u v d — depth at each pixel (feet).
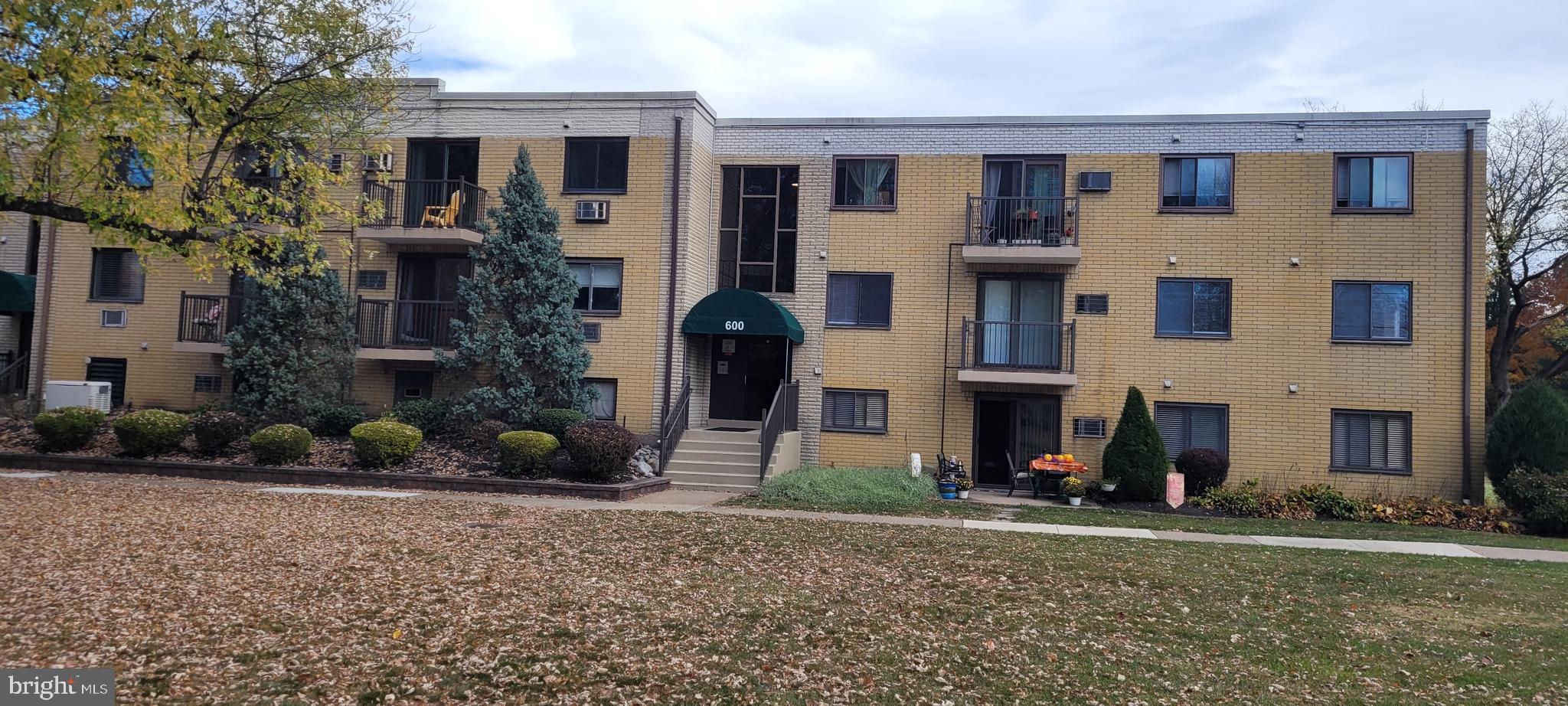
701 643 24.91
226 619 24.84
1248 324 62.18
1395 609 30.53
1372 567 37.11
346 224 67.10
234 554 31.60
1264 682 23.68
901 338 65.72
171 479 53.72
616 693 21.47
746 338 68.39
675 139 65.16
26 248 77.71
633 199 65.46
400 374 67.36
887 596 30.35
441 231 64.08
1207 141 63.21
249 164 57.93
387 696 20.72
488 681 21.76
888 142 66.80
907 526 45.03
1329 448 60.90
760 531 41.27
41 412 66.49
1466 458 59.26
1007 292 65.46
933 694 22.30
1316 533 47.88
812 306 66.74
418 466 55.67
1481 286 60.03
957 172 65.82
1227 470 60.54
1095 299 63.93
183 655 22.29
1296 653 25.89
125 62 37.68
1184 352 62.75
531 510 44.86
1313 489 57.57
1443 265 60.34
